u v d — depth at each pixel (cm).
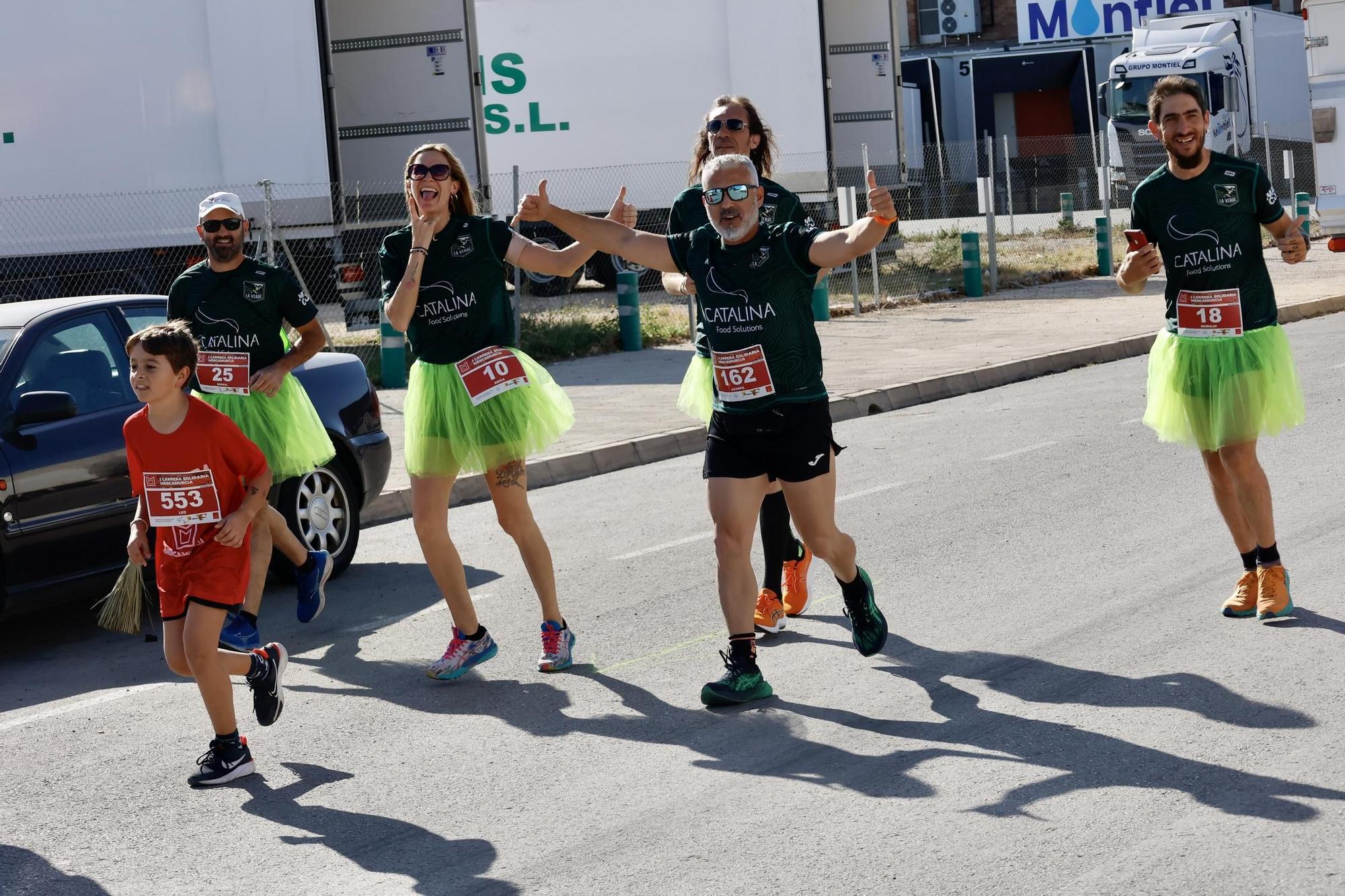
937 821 514
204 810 583
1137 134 4053
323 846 538
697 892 472
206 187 2106
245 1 2091
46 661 830
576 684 711
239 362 822
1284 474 1036
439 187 692
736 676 661
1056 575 836
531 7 2719
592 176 2759
